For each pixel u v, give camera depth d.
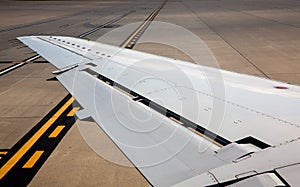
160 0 95.38
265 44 20.95
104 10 58.38
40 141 7.69
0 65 16.69
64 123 8.77
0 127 8.62
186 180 2.72
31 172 6.30
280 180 2.50
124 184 5.81
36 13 53.78
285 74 13.42
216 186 2.54
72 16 47.53
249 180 2.54
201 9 54.09
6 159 6.86
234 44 21.23
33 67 16.16
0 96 11.45
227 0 84.69
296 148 3.04
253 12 45.22
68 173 6.23
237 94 5.07
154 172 3.09
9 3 83.94
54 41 12.41
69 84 6.74
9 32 30.11
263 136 3.46
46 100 10.91
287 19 35.03
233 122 3.91
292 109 4.30
